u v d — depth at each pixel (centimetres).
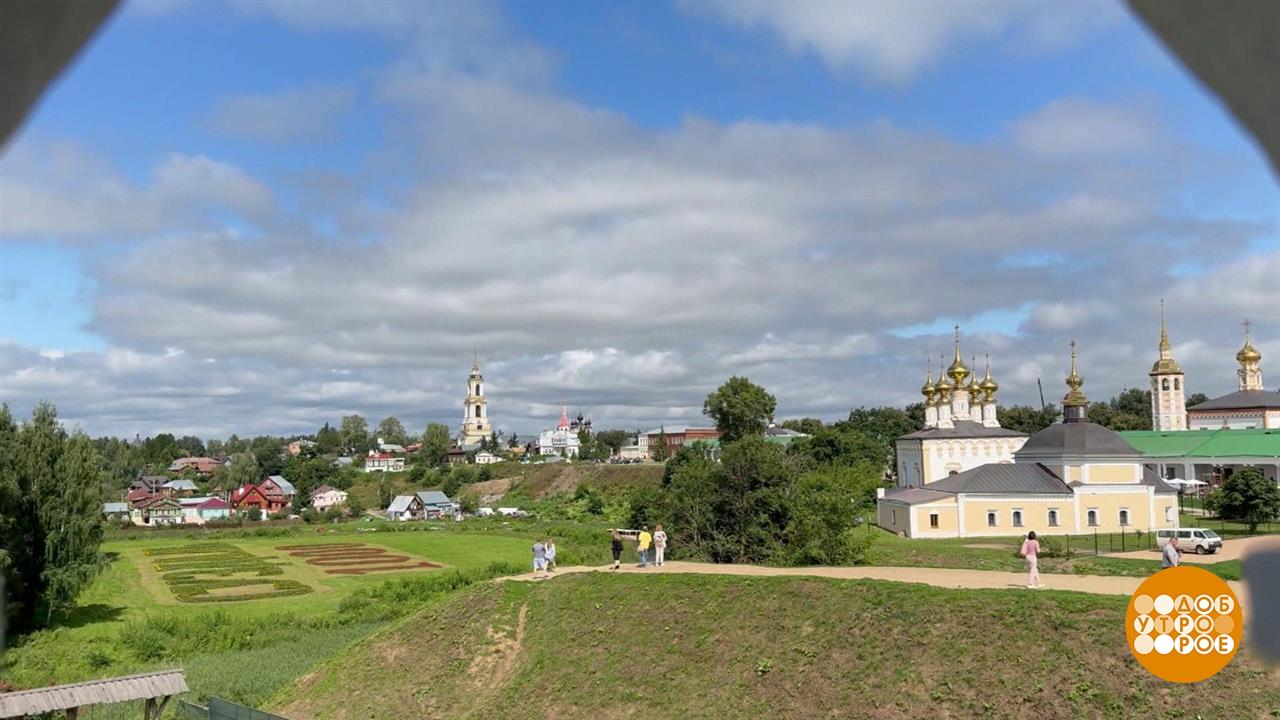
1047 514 9306
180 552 11300
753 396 14712
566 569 5369
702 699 3691
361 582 8669
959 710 3186
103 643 6041
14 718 3578
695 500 6950
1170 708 2867
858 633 3725
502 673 4353
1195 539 6794
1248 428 14112
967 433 12212
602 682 3991
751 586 4328
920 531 9225
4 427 6806
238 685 4834
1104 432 9556
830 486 7050
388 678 4541
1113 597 3453
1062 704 3042
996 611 3547
